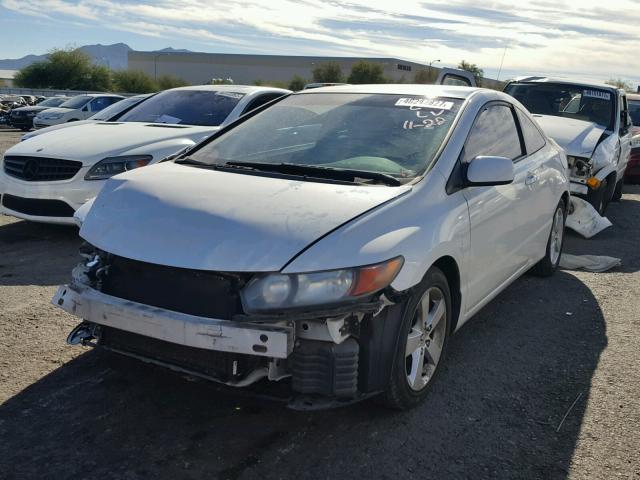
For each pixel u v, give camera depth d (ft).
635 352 14.02
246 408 10.97
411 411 11.09
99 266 10.24
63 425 10.22
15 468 9.08
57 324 14.16
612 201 35.55
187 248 9.48
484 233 12.73
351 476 9.23
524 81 31.45
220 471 9.22
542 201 16.65
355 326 9.54
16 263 18.62
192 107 25.45
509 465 9.66
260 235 9.47
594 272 20.40
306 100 14.93
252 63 318.24
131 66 344.49
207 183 11.23
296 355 9.34
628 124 32.83
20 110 83.61
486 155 13.48
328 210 10.01
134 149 20.77
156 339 9.87
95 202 11.48
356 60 276.21
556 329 15.33
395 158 12.12
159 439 9.96
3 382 11.46
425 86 14.94
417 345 10.84
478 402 11.55
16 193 20.58
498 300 17.29
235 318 9.04
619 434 10.61
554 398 11.81
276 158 12.82
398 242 9.84
